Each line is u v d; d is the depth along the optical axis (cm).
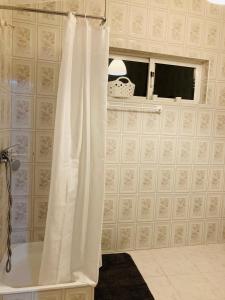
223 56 233
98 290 180
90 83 140
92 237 149
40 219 208
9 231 165
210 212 253
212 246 254
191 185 243
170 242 246
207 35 227
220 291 188
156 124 225
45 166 204
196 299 178
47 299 144
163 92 237
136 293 179
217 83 235
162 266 215
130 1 206
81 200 147
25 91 194
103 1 200
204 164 243
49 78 197
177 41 221
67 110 135
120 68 216
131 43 211
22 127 197
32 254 189
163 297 178
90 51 136
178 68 238
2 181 167
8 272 163
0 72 156
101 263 207
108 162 219
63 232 144
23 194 203
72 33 131
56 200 138
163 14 215
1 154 160
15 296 140
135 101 217
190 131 234
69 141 139
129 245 235
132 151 223
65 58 131
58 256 144
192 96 244
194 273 208
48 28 192
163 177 234
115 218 228
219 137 243
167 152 231
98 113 141
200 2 221
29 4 186
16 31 187
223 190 253
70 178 142
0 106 157
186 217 246
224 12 228
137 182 228
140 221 234
